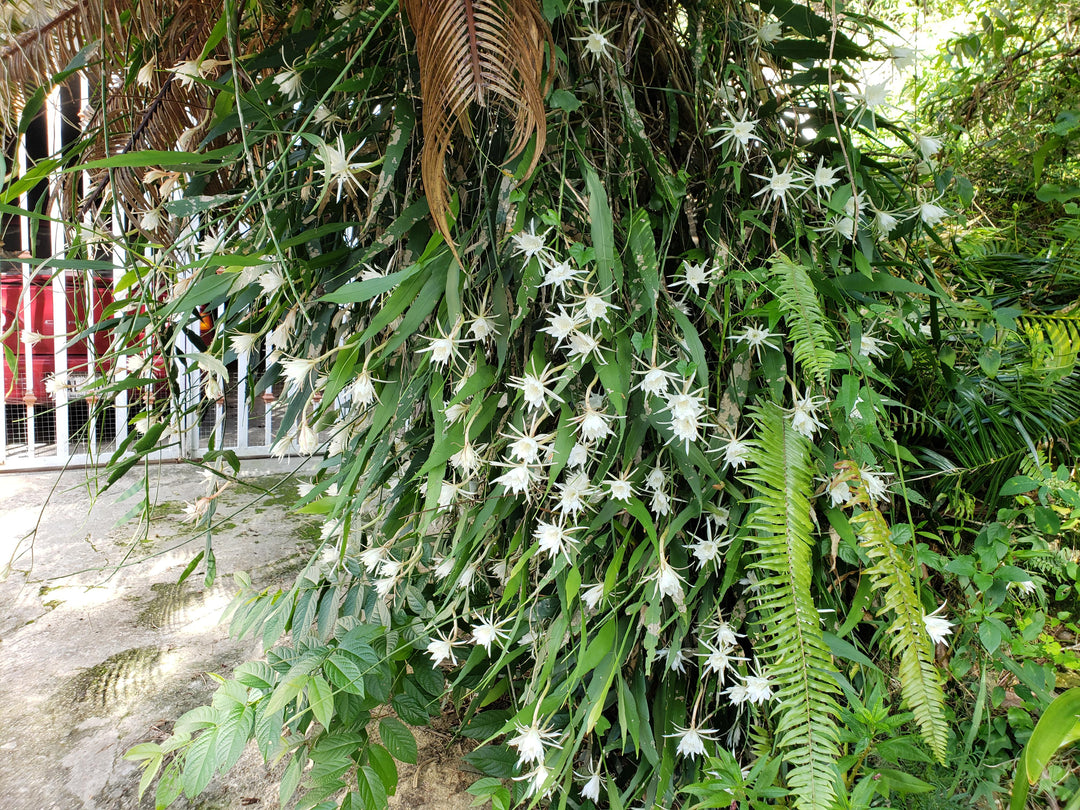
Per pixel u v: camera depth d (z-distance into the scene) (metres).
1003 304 1.20
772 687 0.83
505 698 1.30
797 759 0.69
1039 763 0.60
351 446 0.99
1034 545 0.97
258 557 2.03
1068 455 1.07
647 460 0.81
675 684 0.89
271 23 1.09
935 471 1.03
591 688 0.81
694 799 0.88
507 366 0.90
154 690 1.33
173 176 1.00
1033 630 0.91
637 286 0.76
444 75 0.61
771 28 0.89
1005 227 1.44
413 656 1.06
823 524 0.89
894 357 1.03
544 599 0.89
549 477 0.75
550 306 0.84
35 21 1.06
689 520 0.88
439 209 0.66
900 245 1.14
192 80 0.90
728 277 0.80
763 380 0.87
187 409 1.05
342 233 0.96
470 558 0.91
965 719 0.97
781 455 0.75
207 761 0.81
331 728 0.97
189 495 2.64
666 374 0.72
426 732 1.24
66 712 1.26
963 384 1.00
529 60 0.63
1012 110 1.42
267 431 3.28
